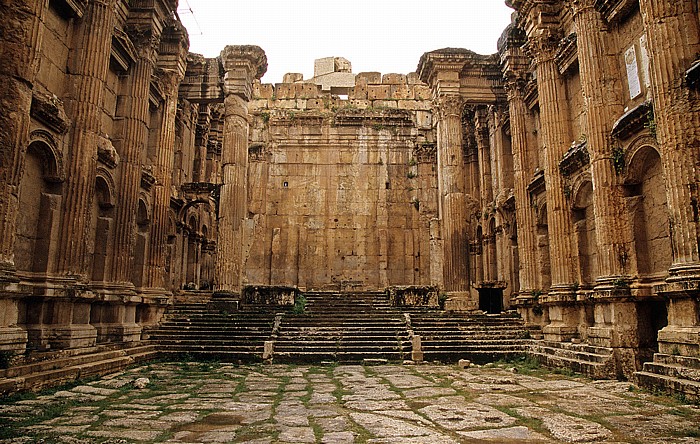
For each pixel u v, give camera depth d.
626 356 13.01
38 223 13.62
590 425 7.55
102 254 17.34
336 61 44.91
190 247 30.38
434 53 27.14
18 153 11.15
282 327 20.14
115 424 7.63
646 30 11.91
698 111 10.79
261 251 38.88
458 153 26.45
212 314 22.16
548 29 19.62
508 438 6.81
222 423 7.79
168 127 23.28
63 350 12.80
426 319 21.34
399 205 40.31
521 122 22.97
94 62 15.36
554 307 18.05
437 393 10.82
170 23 23.39
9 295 10.56
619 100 14.90
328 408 9.09
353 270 39.19
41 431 7.10
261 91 42.31
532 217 21.81
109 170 17.58
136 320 20.11
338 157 40.97
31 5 11.61
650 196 13.60
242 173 27.69
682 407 8.98
